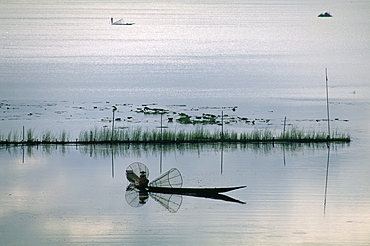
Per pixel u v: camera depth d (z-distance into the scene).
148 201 84.56
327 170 102.50
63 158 110.62
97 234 71.88
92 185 92.00
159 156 113.31
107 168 102.88
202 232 73.00
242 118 161.12
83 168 102.69
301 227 74.81
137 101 192.75
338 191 89.56
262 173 100.06
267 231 73.50
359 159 111.44
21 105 178.00
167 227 74.31
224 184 92.88
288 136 130.50
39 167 103.25
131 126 146.00
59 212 79.12
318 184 93.31
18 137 131.62
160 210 80.50
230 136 131.00
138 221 76.25
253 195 87.38
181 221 76.56
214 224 75.62
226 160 110.19
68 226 74.19
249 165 106.06
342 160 110.56
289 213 79.75
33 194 86.81
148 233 72.31
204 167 104.06
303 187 91.62
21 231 72.44
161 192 88.81
